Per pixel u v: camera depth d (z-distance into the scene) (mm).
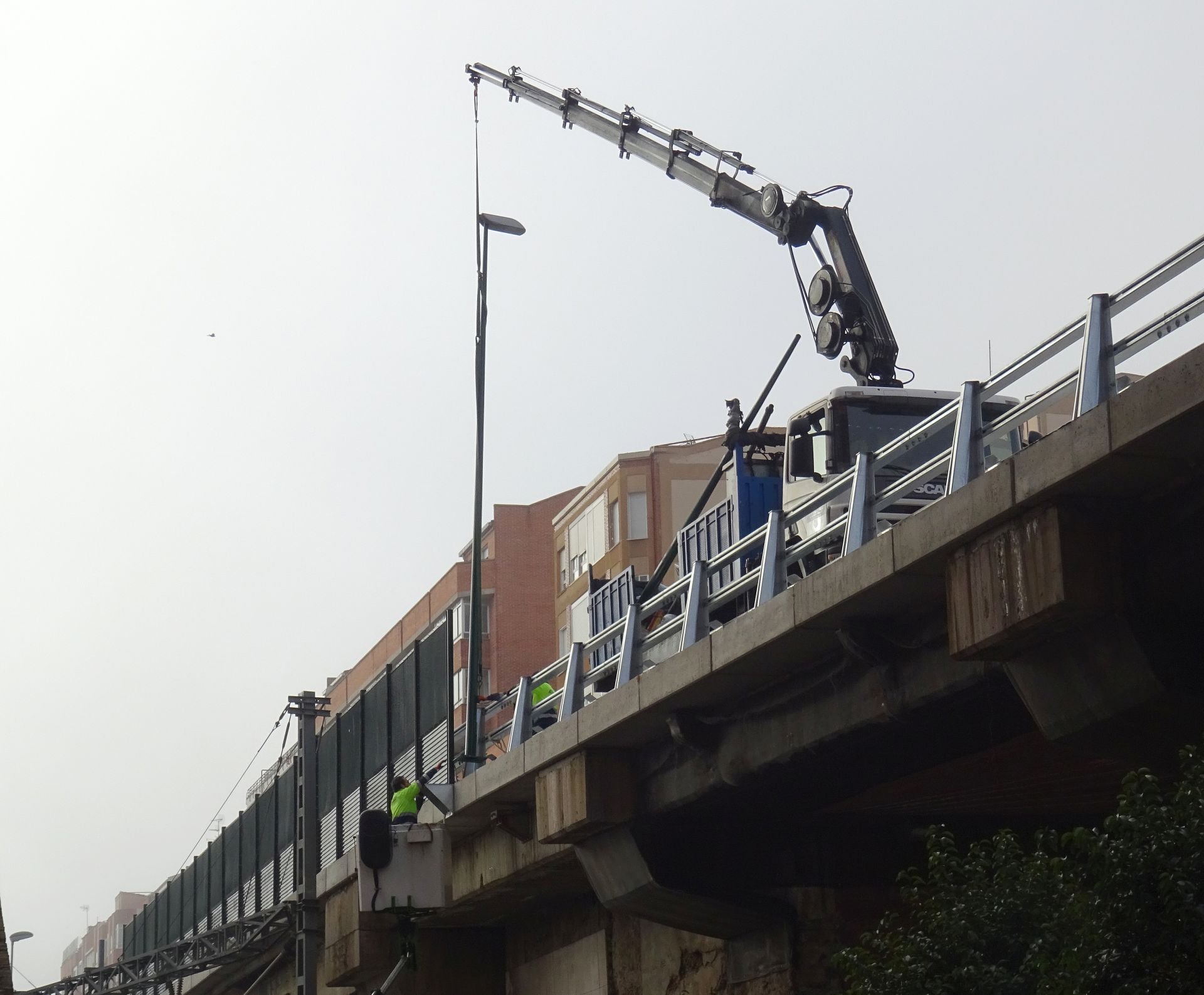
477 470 29516
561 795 21188
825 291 28031
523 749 22469
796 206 28625
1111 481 12273
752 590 23281
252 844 40875
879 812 20969
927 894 13609
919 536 13898
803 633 15883
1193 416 11141
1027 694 13641
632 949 24828
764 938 21281
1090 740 13352
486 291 32000
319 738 35719
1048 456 12414
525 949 28984
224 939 37688
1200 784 10234
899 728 16172
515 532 76125
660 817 20547
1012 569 12945
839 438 23469
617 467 67750
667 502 67000
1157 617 12648
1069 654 13109
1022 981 11609
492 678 74125
